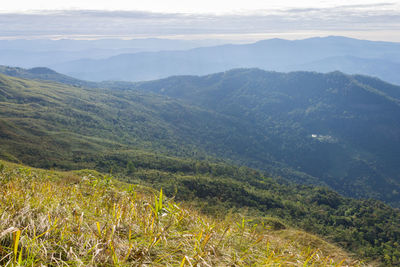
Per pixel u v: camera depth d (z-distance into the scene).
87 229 3.16
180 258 2.79
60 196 4.68
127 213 3.80
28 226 2.89
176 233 3.29
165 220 3.72
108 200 4.76
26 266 2.29
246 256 3.12
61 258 2.60
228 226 3.77
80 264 2.37
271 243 4.02
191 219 4.14
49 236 2.84
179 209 4.07
